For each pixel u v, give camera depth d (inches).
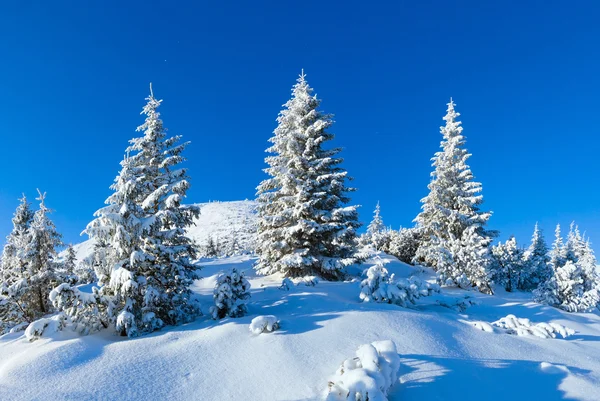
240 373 250.4
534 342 322.3
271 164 799.7
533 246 1368.1
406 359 260.5
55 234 686.5
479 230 1099.9
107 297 374.3
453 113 1178.6
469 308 501.4
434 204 1109.7
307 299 426.3
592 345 339.6
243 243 2682.1
